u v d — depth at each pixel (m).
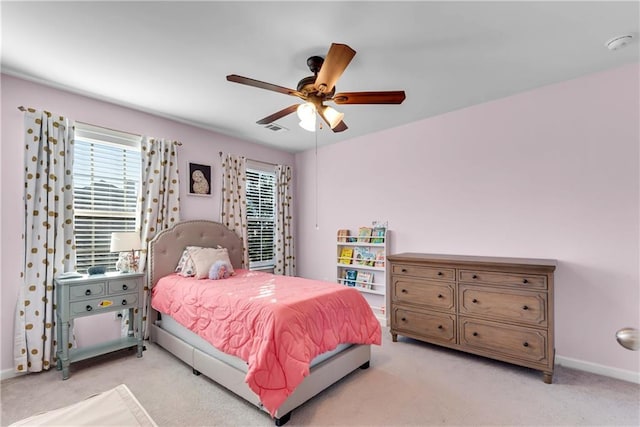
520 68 2.53
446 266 2.96
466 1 1.74
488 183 3.20
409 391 2.33
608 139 2.57
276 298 2.30
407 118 3.66
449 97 3.08
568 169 2.75
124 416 1.16
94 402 1.24
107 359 2.89
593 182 2.63
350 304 2.60
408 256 3.29
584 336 2.65
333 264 4.64
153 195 3.44
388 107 3.32
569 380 2.48
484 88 2.88
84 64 2.43
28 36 2.07
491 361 2.85
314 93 2.25
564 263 2.76
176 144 3.68
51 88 2.82
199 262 3.29
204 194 3.97
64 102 2.89
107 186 3.20
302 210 5.12
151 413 2.06
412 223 3.79
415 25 1.96
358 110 3.40
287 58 2.36
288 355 1.94
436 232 3.58
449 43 2.16
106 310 2.78
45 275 2.68
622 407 2.10
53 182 2.74
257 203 4.73
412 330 3.20
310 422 1.97
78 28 1.99
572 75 2.66
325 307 2.36
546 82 2.78
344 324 2.47
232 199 4.25
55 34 2.05
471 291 2.82
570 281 2.73
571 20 1.92
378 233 4.03
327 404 2.17
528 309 2.52
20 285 2.58
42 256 2.66
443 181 3.53
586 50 2.26
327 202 4.74
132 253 3.18
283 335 1.98
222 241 3.98
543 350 2.45
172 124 3.70
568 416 2.01
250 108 3.33
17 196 2.61
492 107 3.18
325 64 1.80
